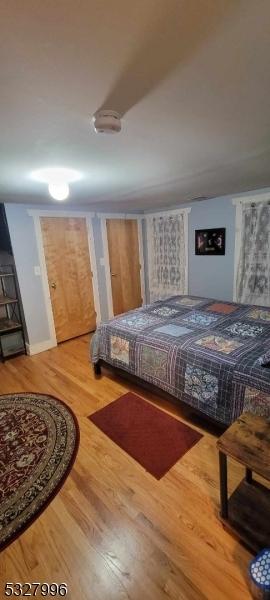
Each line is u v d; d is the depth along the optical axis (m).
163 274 4.90
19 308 3.63
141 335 2.47
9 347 3.57
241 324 2.60
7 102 1.03
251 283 3.64
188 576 1.19
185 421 2.17
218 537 1.33
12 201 3.18
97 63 0.83
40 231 3.60
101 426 2.16
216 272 4.04
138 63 0.84
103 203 3.92
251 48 0.79
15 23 0.66
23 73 0.85
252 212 3.44
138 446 1.94
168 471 1.72
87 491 1.62
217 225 3.87
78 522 1.44
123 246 4.80
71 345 3.96
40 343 3.78
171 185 2.74
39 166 1.84
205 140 1.54
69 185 2.46
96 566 1.25
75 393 2.66
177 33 0.72
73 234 4.01
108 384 2.80
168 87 0.99
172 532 1.37
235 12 0.66
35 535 1.39
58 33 0.70
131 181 2.45
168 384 2.21
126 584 1.17
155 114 1.20
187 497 1.54
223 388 1.84
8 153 1.57
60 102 1.05
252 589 1.09
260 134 1.47
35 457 1.89
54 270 3.84
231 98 1.08
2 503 1.57
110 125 1.14
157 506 1.51
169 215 4.50
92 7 0.63
